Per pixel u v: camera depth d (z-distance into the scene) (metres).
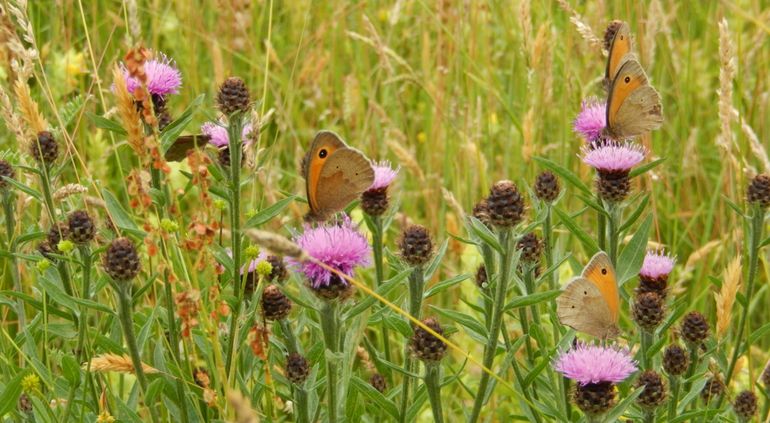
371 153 0.85
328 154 0.63
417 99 0.96
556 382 0.68
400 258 0.64
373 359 0.68
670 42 0.84
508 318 0.75
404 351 0.66
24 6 0.66
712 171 0.88
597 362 0.62
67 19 0.88
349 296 0.61
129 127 0.61
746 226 0.74
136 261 0.61
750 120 0.82
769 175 0.67
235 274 0.63
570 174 0.66
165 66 0.66
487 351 0.63
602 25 0.84
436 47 0.95
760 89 0.85
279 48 0.96
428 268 0.64
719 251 0.78
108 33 0.88
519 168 0.85
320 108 0.90
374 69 0.92
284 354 0.64
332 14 0.96
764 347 0.78
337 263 0.61
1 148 0.81
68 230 0.64
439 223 0.83
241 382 0.63
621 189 0.67
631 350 0.69
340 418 0.62
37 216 0.75
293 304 0.67
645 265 0.68
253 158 0.64
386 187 0.67
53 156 0.66
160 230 0.61
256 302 0.62
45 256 0.67
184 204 0.80
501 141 0.89
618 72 0.67
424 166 0.89
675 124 0.86
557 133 0.88
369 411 0.69
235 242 0.63
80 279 0.68
